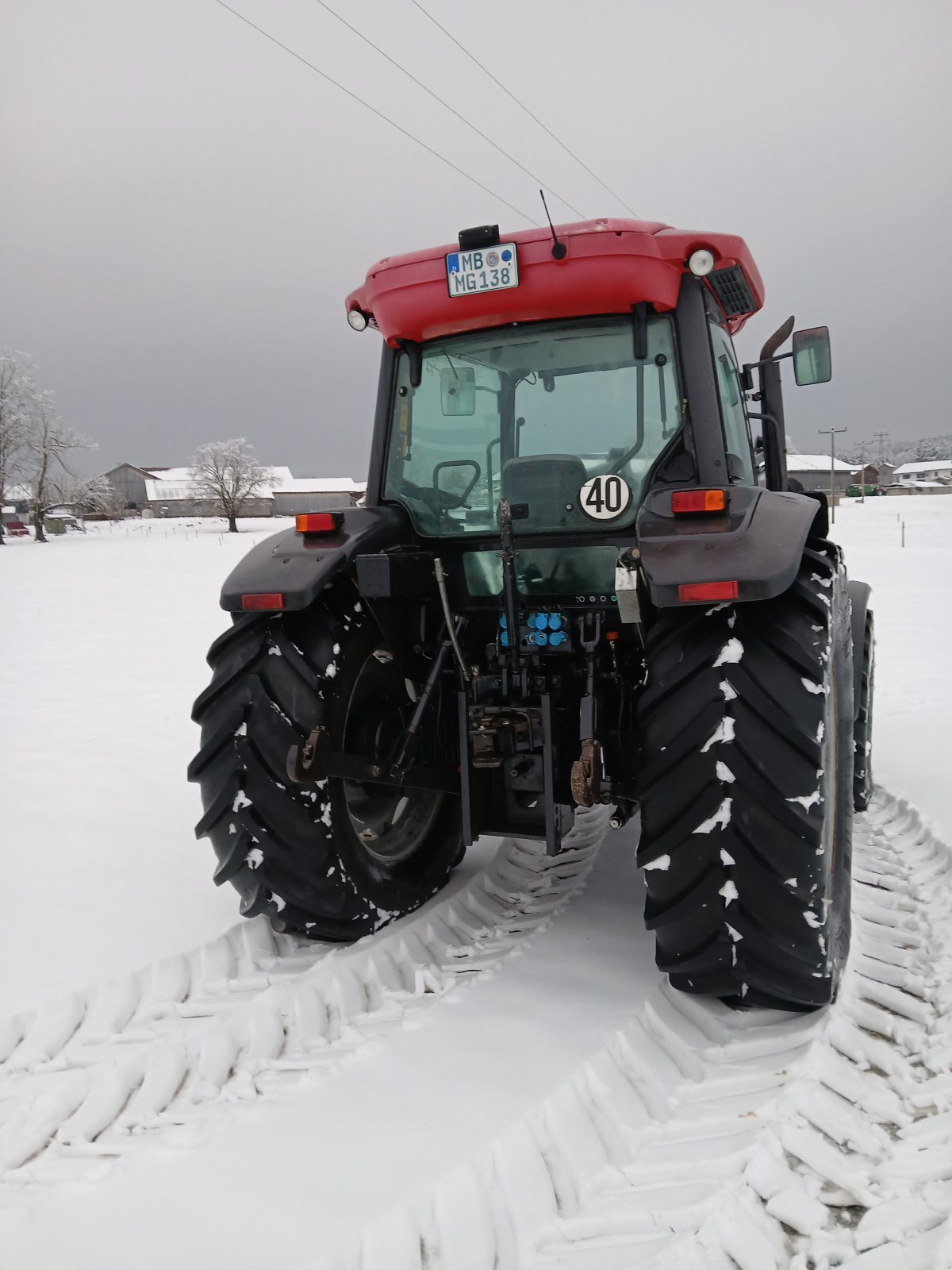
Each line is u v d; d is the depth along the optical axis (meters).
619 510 2.56
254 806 2.41
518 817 2.70
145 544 37.06
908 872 3.14
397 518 2.78
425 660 2.80
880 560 16.53
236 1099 1.96
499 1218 1.59
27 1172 1.76
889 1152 1.72
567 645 2.55
